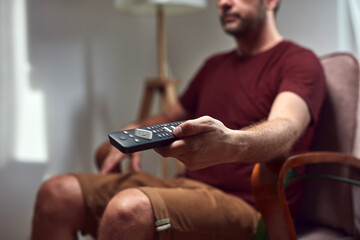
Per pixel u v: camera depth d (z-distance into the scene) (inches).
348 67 51.1
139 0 78.7
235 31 56.2
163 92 85.6
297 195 50.5
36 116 78.4
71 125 84.6
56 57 81.4
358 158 45.6
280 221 38.1
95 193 47.6
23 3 75.5
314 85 47.6
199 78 65.7
